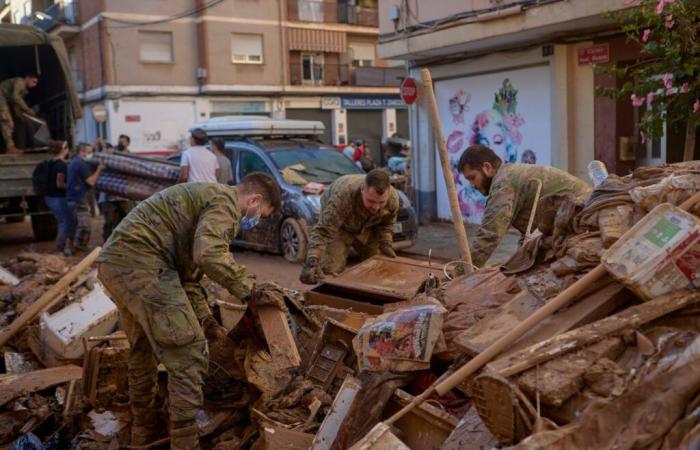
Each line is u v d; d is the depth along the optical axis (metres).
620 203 2.99
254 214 3.87
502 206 4.52
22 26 12.60
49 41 12.91
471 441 2.62
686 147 6.68
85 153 11.39
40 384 4.52
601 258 2.65
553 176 4.58
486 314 3.17
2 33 12.40
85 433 4.05
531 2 10.17
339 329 3.99
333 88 34.50
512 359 2.41
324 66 34.59
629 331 2.44
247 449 3.66
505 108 12.27
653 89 6.70
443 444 2.69
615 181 3.19
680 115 6.58
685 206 2.64
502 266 3.56
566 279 2.95
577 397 2.29
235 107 32.12
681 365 2.23
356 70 35.16
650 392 2.19
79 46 31.78
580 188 4.55
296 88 33.41
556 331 2.57
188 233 3.66
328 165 11.34
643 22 7.39
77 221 11.34
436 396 3.10
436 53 12.87
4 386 4.48
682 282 2.52
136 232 3.56
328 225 5.59
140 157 11.52
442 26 11.89
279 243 10.62
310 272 5.45
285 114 33.47
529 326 2.61
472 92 12.93
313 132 12.78
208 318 4.13
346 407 3.05
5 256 11.70
